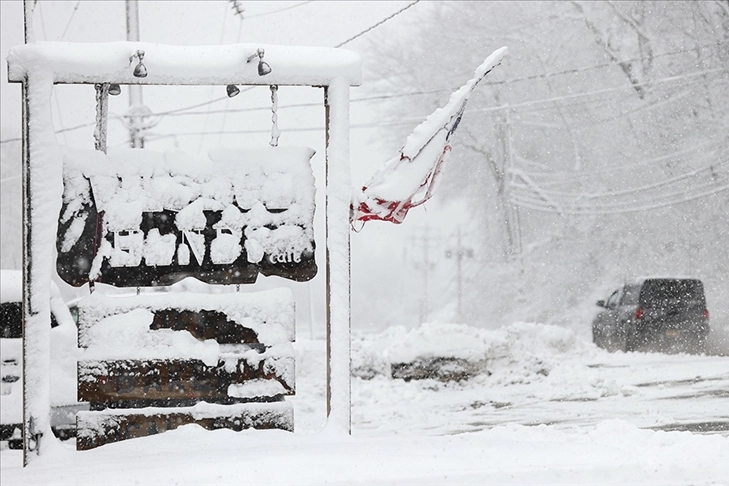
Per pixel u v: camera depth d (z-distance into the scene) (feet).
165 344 33.81
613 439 33.30
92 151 34.09
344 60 34.60
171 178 34.32
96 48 33.55
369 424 56.85
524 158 199.93
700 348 99.91
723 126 153.69
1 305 49.47
